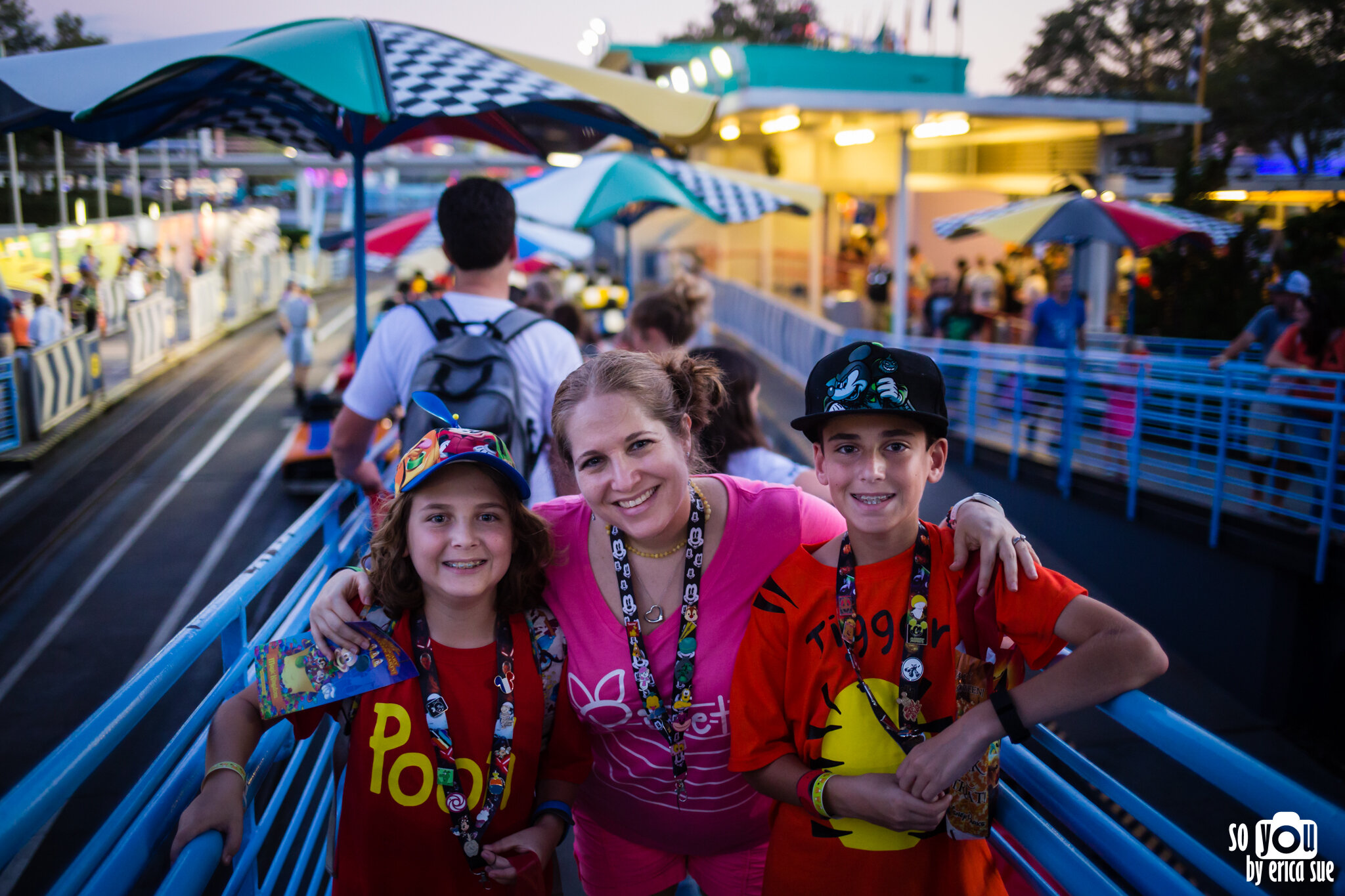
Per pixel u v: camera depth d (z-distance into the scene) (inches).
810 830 66.0
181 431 559.2
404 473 65.0
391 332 113.2
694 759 74.7
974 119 551.2
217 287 976.3
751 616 68.4
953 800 63.0
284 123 178.2
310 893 99.3
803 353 566.9
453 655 67.1
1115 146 599.5
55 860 163.8
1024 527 343.9
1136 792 185.9
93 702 235.0
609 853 83.7
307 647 65.6
